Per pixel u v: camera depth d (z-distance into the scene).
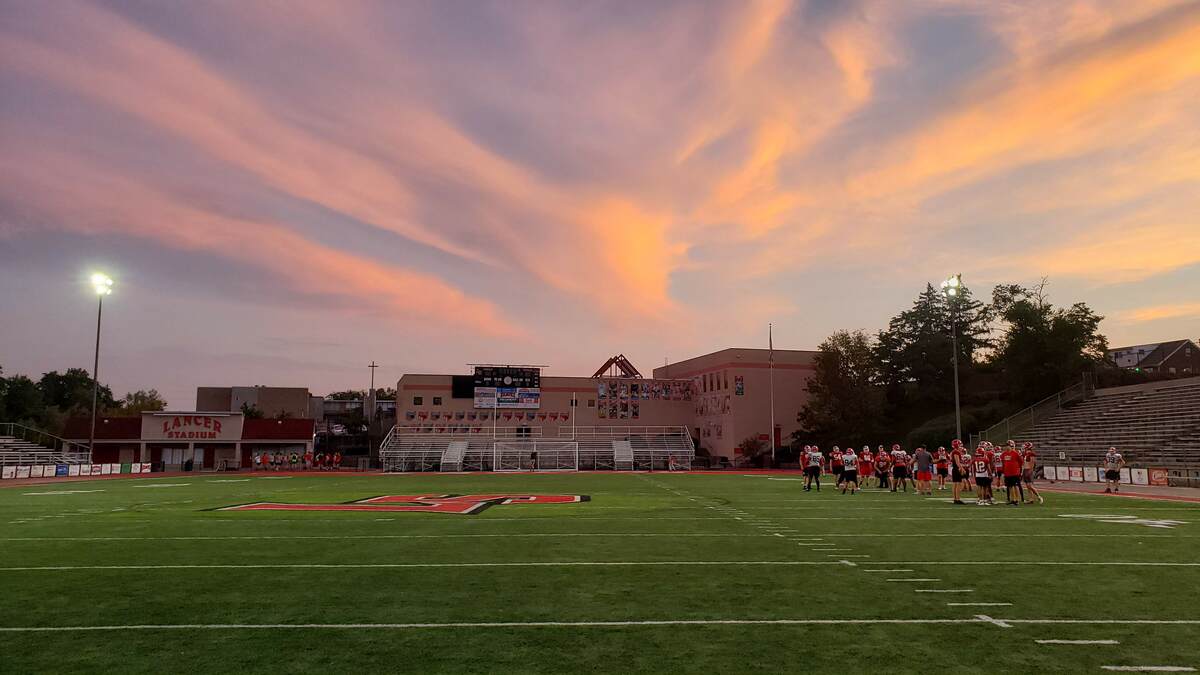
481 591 8.98
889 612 7.90
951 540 13.87
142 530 15.48
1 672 5.87
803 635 6.96
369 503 23.08
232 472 56.91
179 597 8.65
